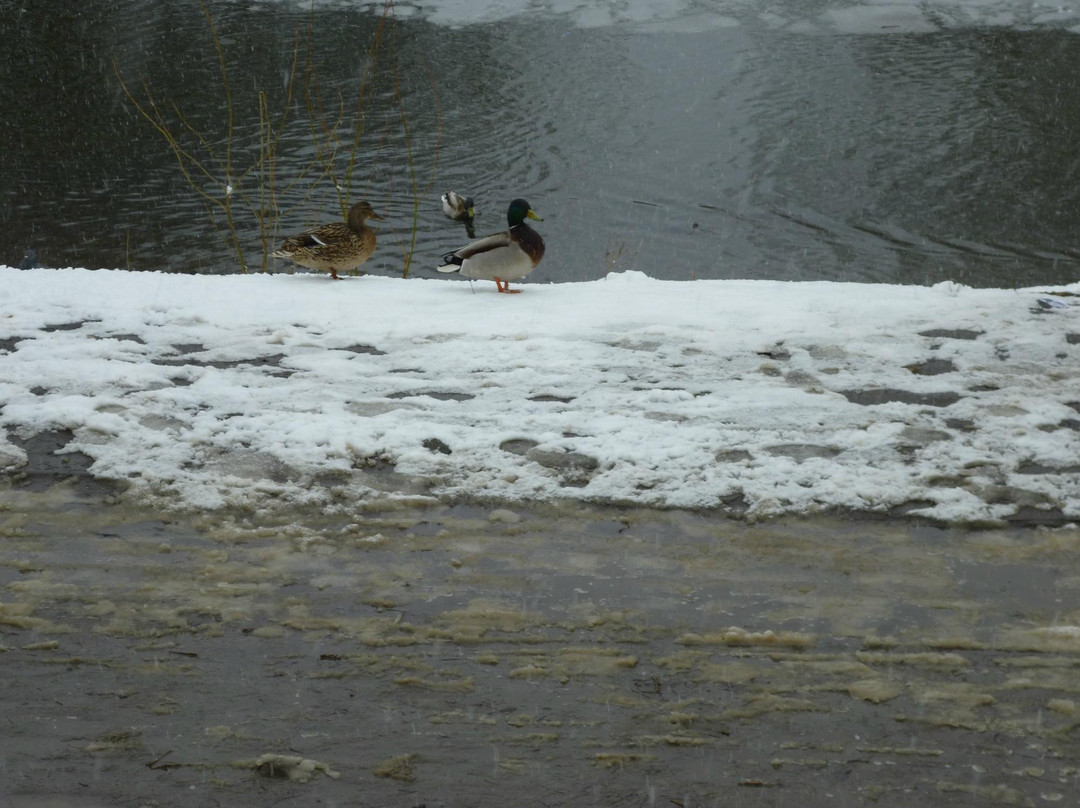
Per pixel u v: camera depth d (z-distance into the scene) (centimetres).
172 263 2430
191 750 366
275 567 483
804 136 3052
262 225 1752
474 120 3167
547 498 539
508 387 669
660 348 736
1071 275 2381
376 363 713
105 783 350
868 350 723
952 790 344
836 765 356
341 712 385
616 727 376
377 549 497
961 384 664
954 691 393
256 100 3306
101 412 628
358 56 3659
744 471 556
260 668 412
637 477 553
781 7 4050
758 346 737
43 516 525
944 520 512
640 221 2614
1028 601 450
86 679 405
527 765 357
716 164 2903
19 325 789
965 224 2602
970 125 3086
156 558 490
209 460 577
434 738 371
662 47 3734
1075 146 2944
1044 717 378
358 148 2994
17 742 370
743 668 408
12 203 2731
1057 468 556
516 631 434
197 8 4181
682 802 340
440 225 2588
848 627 434
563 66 3575
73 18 4116
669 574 474
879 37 3766
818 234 2564
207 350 743
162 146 3041
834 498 531
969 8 3984
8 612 448
